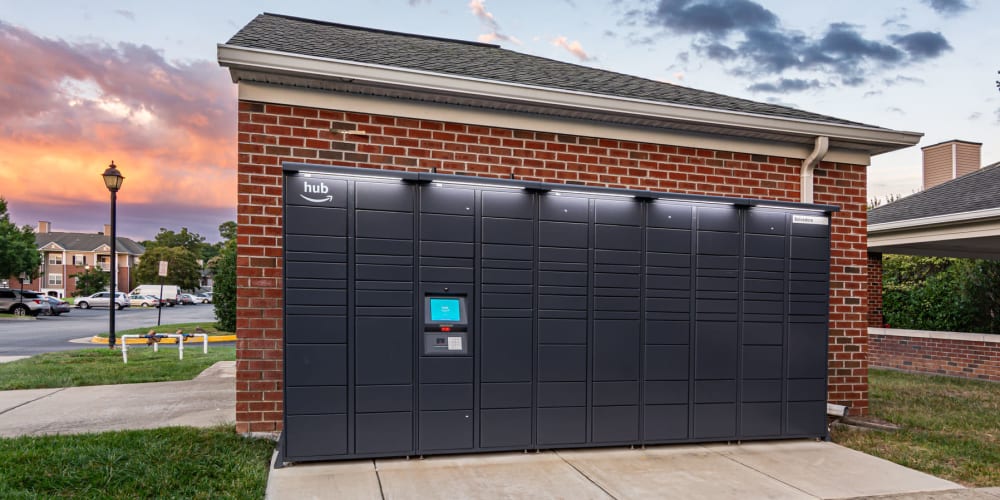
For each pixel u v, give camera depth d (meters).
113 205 15.10
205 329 20.56
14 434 5.16
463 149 5.91
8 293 33.91
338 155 5.53
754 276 5.77
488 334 5.05
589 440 5.28
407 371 4.85
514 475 4.61
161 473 4.15
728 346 5.68
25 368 9.59
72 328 23.70
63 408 6.35
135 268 69.31
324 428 4.67
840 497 4.34
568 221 5.29
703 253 5.64
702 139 6.69
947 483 4.72
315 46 6.24
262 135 5.34
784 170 7.04
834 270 7.10
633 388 5.41
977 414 7.62
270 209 5.34
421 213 4.93
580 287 5.29
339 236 4.74
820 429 5.92
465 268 5.02
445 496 4.11
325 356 4.68
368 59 5.84
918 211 11.73
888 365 12.84
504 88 5.73
